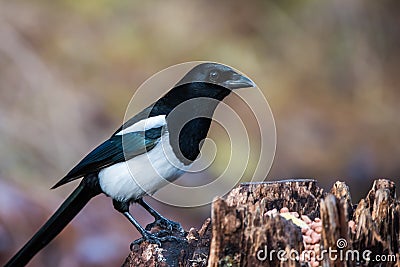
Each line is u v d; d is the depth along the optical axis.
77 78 16.25
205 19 19.00
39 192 12.79
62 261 10.50
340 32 19.52
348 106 18.42
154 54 17.75
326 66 19.17
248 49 18.83
